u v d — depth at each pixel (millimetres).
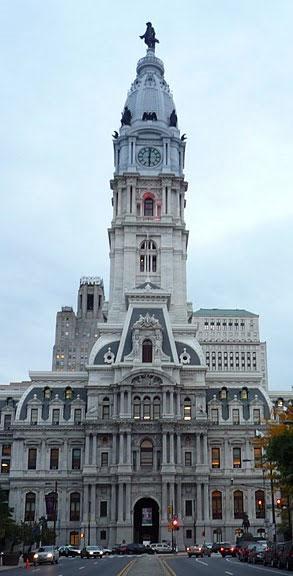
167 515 169125
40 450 183750
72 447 184250
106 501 174125
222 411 188125
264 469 138500
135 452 176125
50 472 181500
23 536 120312
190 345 192750
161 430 176250
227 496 179375
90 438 178000
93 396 182500
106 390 183250
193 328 198125
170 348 186375
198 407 182000
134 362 182000
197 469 175625
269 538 150000
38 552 99938
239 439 184625
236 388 192625
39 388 191500
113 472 173750
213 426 185125
